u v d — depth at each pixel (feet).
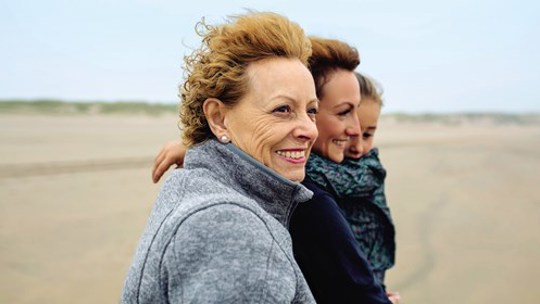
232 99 4.25
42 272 17.51
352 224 5.87
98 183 30.50
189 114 4.54
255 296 3.55
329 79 5.74
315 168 5.58
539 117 150.00
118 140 54.49
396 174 37.73
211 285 3.51
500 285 17.62
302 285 4.00
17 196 26.81
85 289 16.42
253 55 4.22
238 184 4.26
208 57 4.38
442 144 62.69
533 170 40.52
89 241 20.56
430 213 26.16
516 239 22.31
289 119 4.25
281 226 4.10
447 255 20.16
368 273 5.09
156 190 29.09
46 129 62.85
